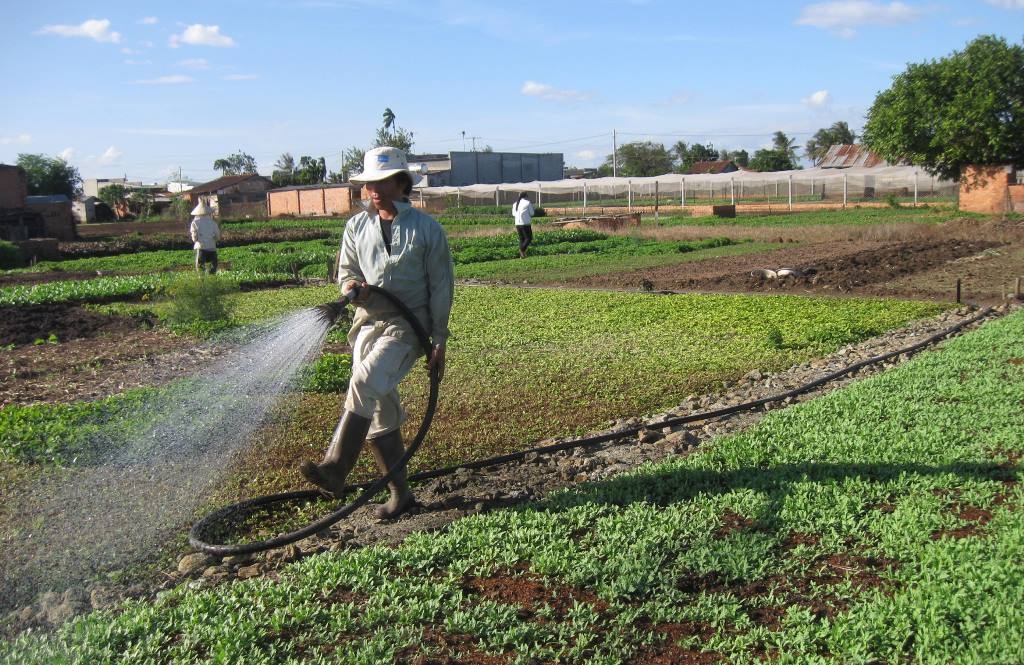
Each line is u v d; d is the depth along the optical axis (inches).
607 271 941.8
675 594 178.4
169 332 588.1
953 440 263.0
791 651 156.2
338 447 213.5
